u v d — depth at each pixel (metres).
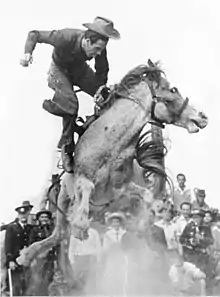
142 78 10.34
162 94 10.29
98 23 10.16
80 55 10.19
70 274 10.83
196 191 12.96
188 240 11.68
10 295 10.82
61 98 10.20
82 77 10.43
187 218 11.84
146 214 10.48
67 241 10.84
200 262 11.65
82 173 10.21
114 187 10.23
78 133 10.48
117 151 10.13
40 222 11.17
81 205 10.03
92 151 10.17
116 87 10.39
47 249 10.83
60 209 10.66
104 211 10.46
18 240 11.16
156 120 10.36
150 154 10.46
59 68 10.31
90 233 10.86
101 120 10.30
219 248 11.94
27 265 10.83
